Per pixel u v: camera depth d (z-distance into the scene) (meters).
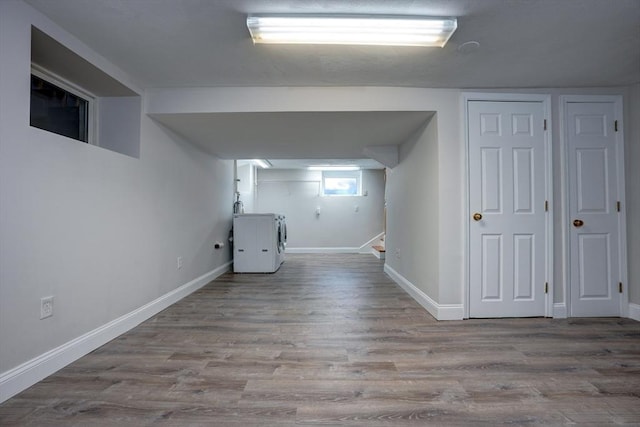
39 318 1.61
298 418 1.33
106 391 1.51
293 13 1.63
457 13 1.63
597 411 1.37
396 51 1.99
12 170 1.48
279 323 2.48
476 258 2.58
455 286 2.57
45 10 1.60
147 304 2.61
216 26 1.75
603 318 2.57
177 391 1.52
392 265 4.32
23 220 1.53
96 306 2.02
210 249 4.16
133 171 2.43
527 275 2.59
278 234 5.21
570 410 1.38
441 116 2.57
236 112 2.58
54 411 1.36
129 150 2.53
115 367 1.75
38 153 1.61
